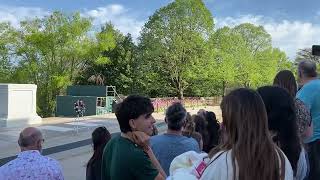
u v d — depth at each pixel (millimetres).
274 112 2908
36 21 45688
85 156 15180
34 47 45312
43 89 46406
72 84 48406
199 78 52000
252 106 2396
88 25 45688
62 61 46750
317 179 4590
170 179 2635
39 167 4395
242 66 62438
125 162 3139
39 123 25469
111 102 39250
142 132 3287
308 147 4668
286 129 2922
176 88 52125
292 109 2945
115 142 3348
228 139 2418
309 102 4887
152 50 49844
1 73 46281
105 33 47375
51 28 45094
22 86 24828
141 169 3123
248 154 2295
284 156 2430
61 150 16391
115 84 56469
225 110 2438
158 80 52531
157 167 3289
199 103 52219
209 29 50688
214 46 53406
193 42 49625
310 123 3771
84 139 19422
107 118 29656
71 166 13297
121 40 58656
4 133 21125
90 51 45875
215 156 2383
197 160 2646
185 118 4746
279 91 2980
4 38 46188
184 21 49281
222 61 54250
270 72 72125
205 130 6453
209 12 50438
